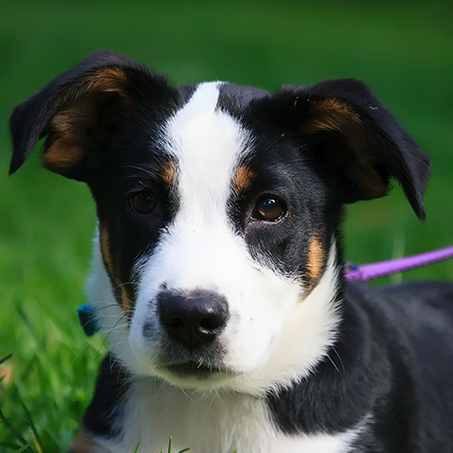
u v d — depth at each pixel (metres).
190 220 3.86
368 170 4.35
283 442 4.11
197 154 3.92
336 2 33.59
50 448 4.76
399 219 10.00
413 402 4.51
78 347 5.50
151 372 3.99
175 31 24.52
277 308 3.95
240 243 3.87
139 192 3.99
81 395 5.10
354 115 4.08
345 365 4.18
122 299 4.12
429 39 26.09
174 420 4.20
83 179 4.48
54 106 4.05
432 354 4.96
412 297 5.50
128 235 4.00
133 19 26.98
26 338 6.10
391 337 4.69
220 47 21.95
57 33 22.77
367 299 4.92
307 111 4.16
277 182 3.96
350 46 23.81
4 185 11.15
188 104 4.23
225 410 4.16
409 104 16.91
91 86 4.21
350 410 4.12
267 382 4.11
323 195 4.22
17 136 3.99
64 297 7.06
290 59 20.69
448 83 18.91
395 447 4.26
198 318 3.46
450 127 14.98
